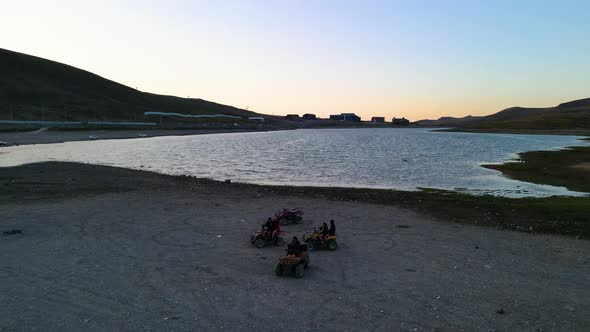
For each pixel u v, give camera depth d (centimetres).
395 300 1384
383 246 2055
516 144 12162
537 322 1234
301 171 5772
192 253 1891
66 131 15050
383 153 8938
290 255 1634
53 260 1759
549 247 2056
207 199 3328
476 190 4097
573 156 7438
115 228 2330
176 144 11662
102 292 1420
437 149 10150
